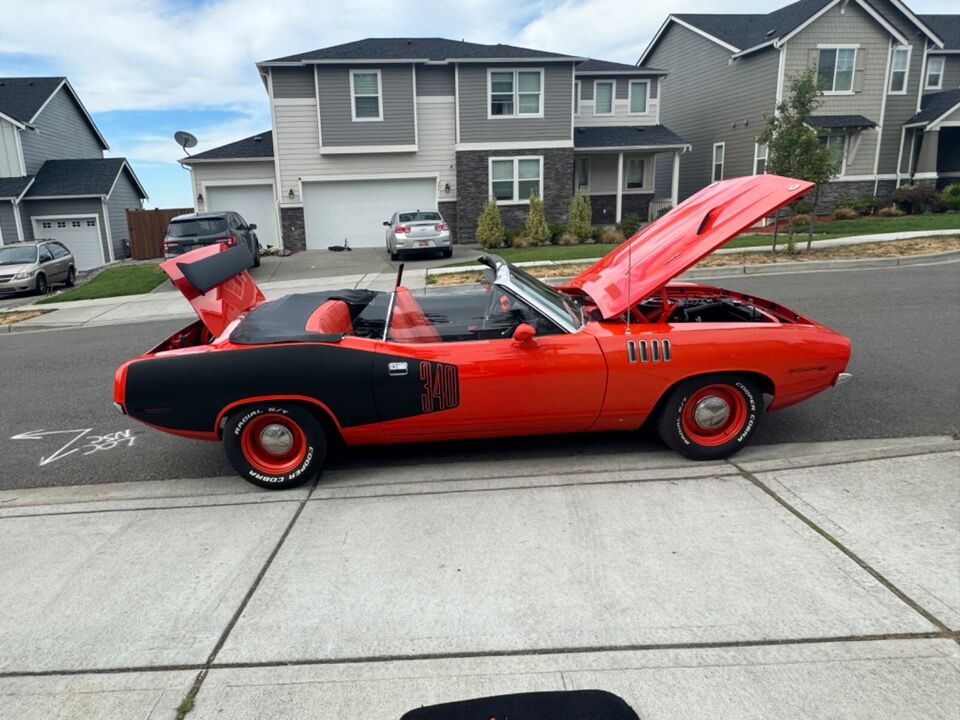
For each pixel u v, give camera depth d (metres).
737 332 4.39
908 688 2.46
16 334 11.98
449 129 23.05
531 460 4.69
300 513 4.04
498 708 2.45
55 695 2.64
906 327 7.89
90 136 32.59
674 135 25.34
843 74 23.95
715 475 4.27
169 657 2.82
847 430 4.99
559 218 23.62
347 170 23.00
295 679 2.66
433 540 3.63
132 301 14.43
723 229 4.40
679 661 2.65
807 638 2.73
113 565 3.54
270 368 4.20
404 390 4.27
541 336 4.39
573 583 3.18
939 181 26.75
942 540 3.33
